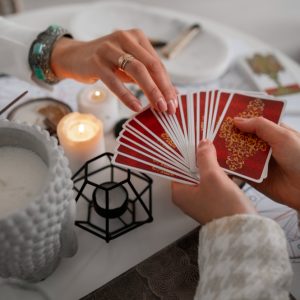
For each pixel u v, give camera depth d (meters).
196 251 0.55
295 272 0.55
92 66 0.66
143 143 0.57
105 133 0.73
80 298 0.51
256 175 0.54
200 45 0.95
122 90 0.63
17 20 0.99
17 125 0.44
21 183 0.43
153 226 0.60
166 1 1.79
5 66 0.76
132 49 0.66
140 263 0.54
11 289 0.52
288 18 1.83
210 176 0.48
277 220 0.61
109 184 0.58
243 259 0.41
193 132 0.59
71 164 0.64
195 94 0.64
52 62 0.72
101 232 0.58
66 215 0.45
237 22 1.81
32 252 0.42
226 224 0.43
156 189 0.64
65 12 1.03
